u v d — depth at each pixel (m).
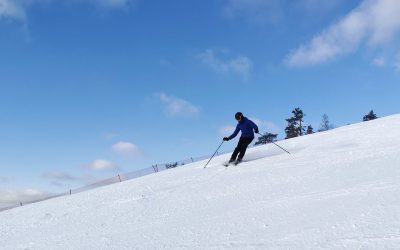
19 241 9.25
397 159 9.02
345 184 7.55
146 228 7.80
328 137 16.52
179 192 10.92
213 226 6.71
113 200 12.08
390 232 4.67
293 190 8.05
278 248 4.98
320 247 4.70
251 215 6.83
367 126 17.75
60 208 12.86
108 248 6.87
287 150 15.41
